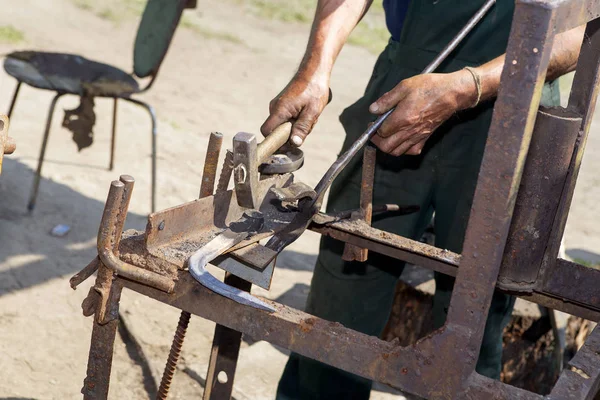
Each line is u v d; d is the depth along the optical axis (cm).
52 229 376
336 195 249
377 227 242
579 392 138
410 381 145
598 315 182
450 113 198
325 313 250
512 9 224
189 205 161
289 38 850
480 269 136
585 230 478
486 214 133
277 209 184
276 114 199
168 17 381
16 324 303
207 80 679
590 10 137
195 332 317
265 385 289
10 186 411
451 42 209
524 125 127
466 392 141
